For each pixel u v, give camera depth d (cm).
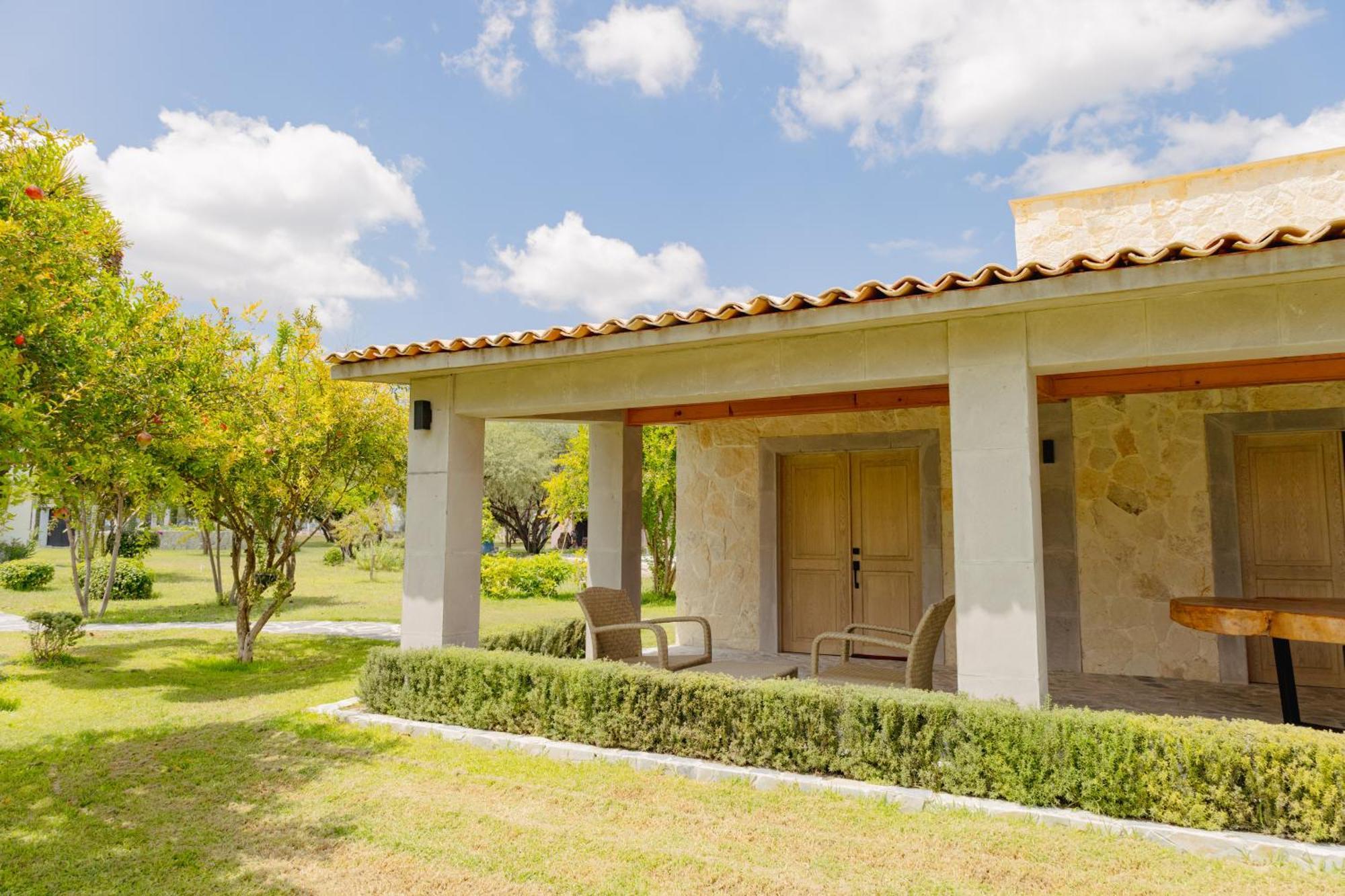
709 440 991
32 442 401
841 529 916
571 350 545
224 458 729
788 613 939
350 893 316
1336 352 400
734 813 391
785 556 945
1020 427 444
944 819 378
